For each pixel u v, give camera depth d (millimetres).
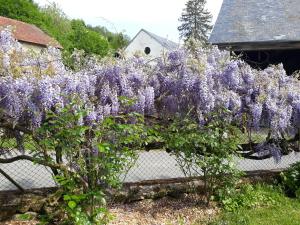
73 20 30906
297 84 6828
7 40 4945
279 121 6418
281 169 7211
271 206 6047
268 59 15695
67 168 4488
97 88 5273
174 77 5918
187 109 5992
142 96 5430
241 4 16594
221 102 6066
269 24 15484
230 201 5902
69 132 4188
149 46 30547
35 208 5027
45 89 4566
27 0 36781
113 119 5008
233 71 6215
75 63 5582
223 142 5910
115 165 4391
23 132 4770
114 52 5824
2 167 7418
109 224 5090
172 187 6023
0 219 4902
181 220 5418
